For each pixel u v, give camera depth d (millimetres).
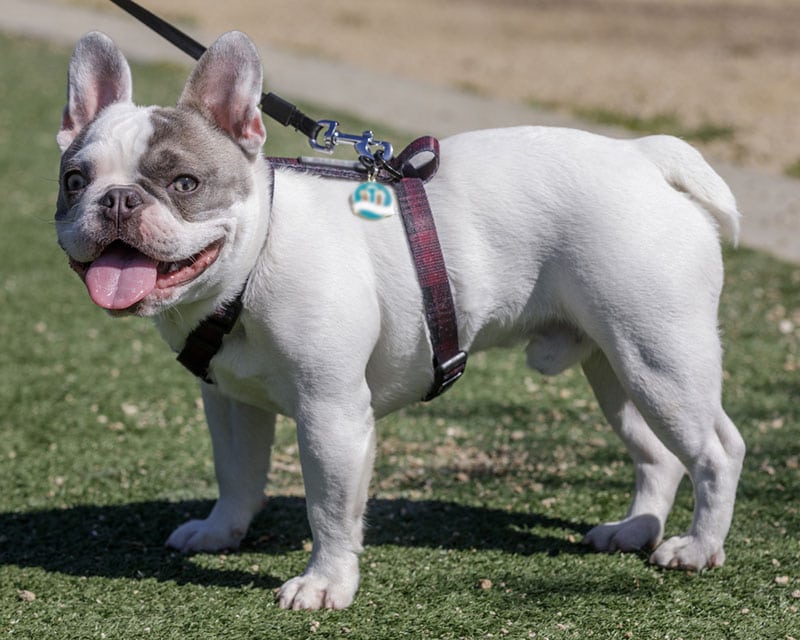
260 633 3873
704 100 17938
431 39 24875
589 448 5957
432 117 15828
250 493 4664
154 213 3541
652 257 3996
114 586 4281
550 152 4145
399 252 4016
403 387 4254
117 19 23562
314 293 3840
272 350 3898
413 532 4832
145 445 6008
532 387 7020
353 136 4375
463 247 4078
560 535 4777
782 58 22281
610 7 30766
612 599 4102
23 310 8375
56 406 6566
